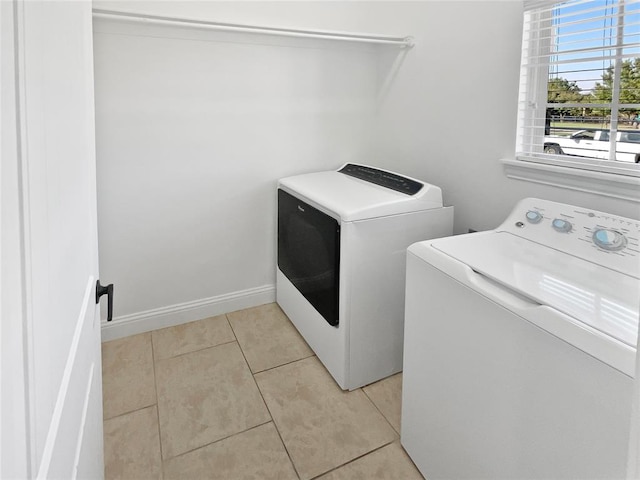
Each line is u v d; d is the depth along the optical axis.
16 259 0.35
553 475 0.96
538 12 1.68
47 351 0.46
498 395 1.10
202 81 2.30
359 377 1.97
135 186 2.27
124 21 2.06
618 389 0.80
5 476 0.31
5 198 0.32
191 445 1.65
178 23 1.99
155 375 2.07
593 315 0.92
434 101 2.26
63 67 0.62
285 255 2.51
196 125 2.34
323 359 2.13
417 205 1.93
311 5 2.51
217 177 2.46
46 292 0.46
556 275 1.15
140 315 2.44
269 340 2.38
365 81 2.75
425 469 1.48
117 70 2.11
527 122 1.78
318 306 2.09
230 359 2.20
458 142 2.13
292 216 2.33
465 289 1.18
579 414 0.88
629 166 1.43
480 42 1.94
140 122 2.21
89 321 0.90
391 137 2.67
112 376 2.05
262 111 2.49
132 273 2.37
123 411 1.82
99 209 2.21
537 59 1.72
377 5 2.64
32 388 0.39
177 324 2.54
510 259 1.28
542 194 1.72
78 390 0.71
